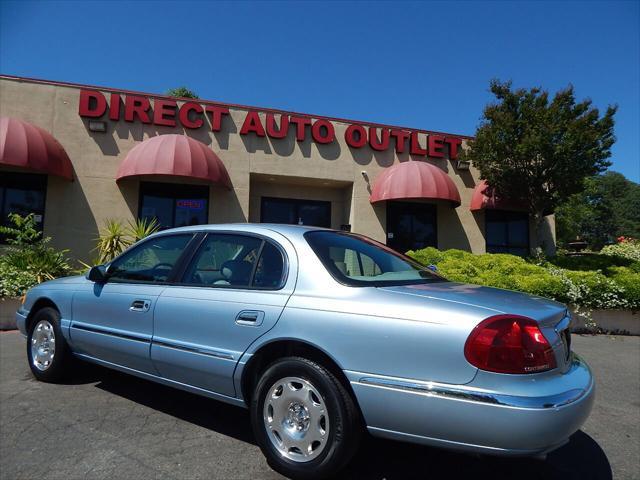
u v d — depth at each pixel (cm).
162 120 1253
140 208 1245
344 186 1458
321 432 281
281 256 334
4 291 819
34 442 341
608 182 7862
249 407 327
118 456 320
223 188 1291
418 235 1452
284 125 1337
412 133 1444
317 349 290
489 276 903
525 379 240
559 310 294
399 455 333
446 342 252
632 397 493
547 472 317
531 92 1228
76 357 462
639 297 869
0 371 526
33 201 1191
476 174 1494
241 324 319
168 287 378
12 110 1170
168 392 457
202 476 295
